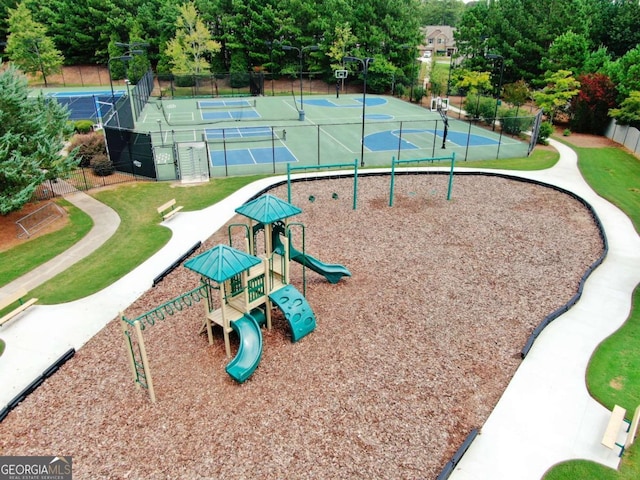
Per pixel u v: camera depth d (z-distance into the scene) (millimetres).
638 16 55594
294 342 11445
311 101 57031
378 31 63250
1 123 17906
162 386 10086
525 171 27203
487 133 38969
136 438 8758
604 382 10297
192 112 47812
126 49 71000
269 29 66750
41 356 11320
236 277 11406
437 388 9977
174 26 67062
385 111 49688
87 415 9352
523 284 14414
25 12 62688
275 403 9523
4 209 17578
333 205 21188
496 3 60312
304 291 13227
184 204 21703
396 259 15969
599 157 31188
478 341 11594
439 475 7852
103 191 23547
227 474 7969
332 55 63938
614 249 16938
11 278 15219
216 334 11953
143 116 45062
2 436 8906
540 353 11180
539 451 8547
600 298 13641
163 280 14836
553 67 47281
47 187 23094
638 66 36000
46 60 65188
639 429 9133
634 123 35469
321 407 9406
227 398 9688
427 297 13578
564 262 15906
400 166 28016
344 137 36594
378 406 9445
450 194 22641
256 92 62312
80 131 35188
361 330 11969
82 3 72875
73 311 13203
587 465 8281
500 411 9406
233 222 19453
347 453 8352
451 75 57844
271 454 8336
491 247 17031
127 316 12859
